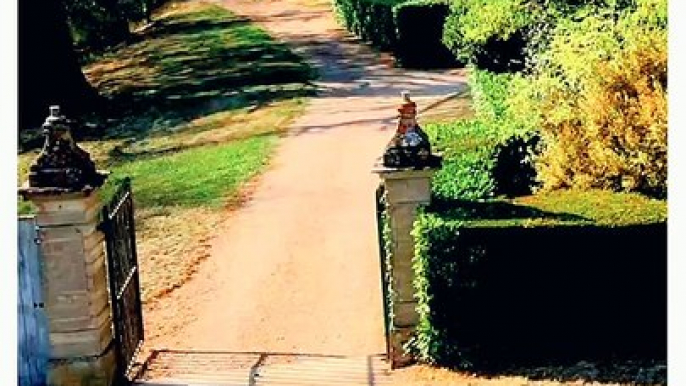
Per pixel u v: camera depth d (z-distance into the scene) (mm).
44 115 25688
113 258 9594
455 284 9164
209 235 14680
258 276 12867
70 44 27031
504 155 11625
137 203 16766
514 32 17281
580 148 10586
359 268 12828
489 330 9195
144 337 11133
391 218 9555
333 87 26344
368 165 17828
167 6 46719
